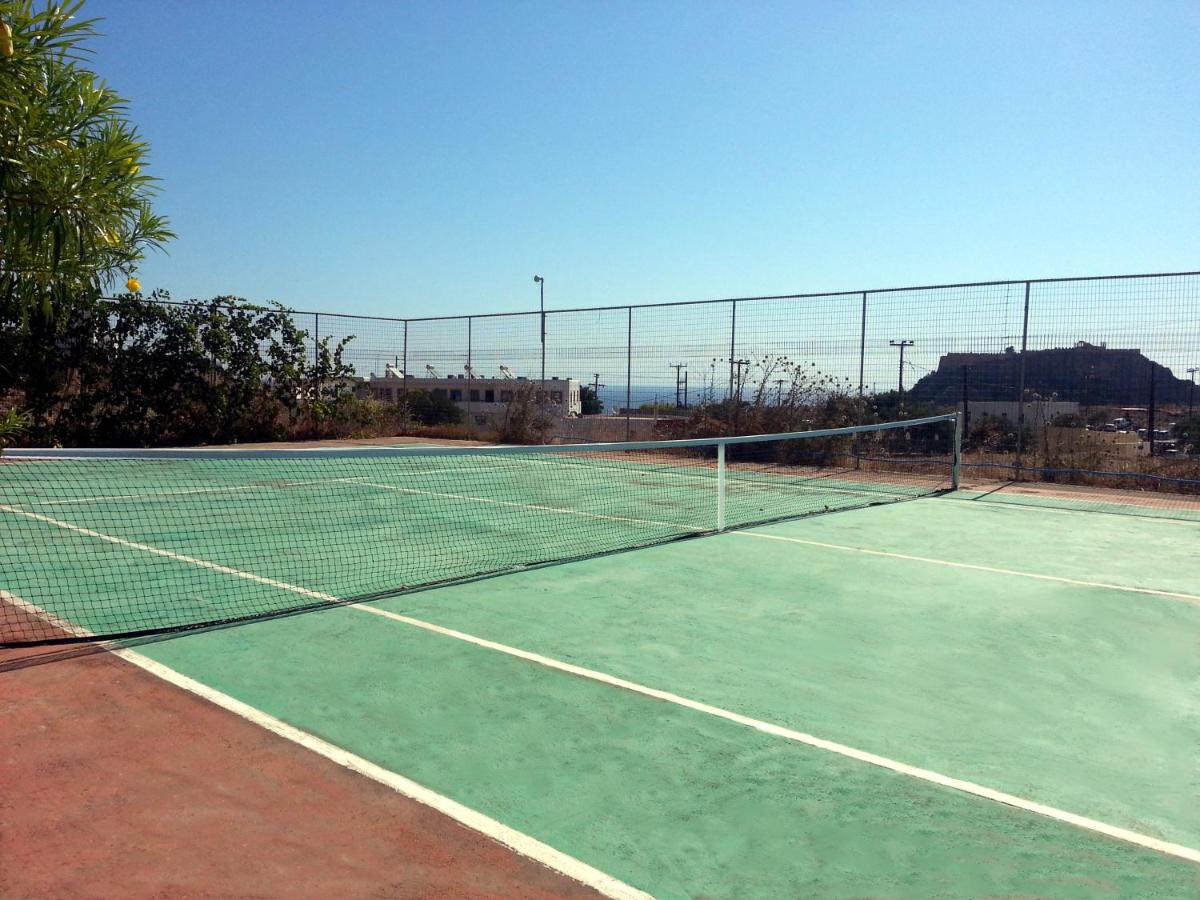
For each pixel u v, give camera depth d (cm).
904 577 735
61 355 1645
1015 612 632
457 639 542
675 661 511
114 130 255
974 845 316
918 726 423
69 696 435
